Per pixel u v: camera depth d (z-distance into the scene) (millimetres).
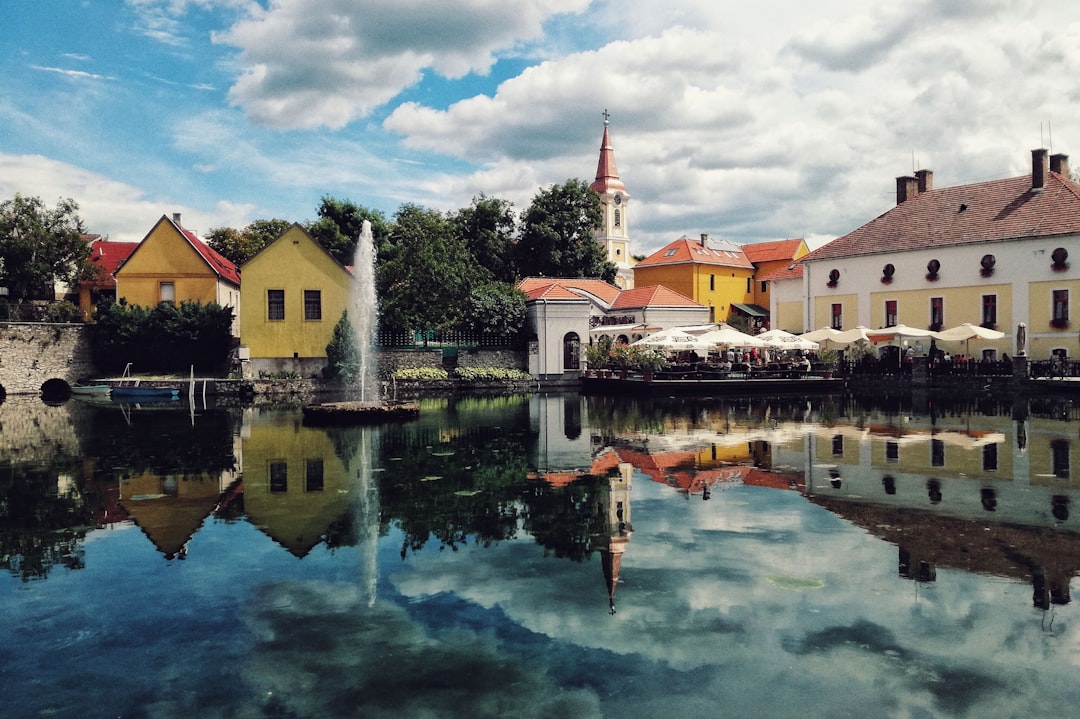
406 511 9508
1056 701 4609
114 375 37625
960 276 39625
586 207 66875
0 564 7465
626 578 6855
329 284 38562
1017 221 37969
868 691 4770
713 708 4590
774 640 5508
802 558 7387
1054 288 35875
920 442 15547
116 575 7082
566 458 13758
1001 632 5590
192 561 7492
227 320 37031
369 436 17438
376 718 4512
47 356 36812
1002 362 34062
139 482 11688
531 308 41031
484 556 7586
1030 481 11039
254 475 12188
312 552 7777
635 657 5273
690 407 25750
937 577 6777
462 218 64812
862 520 8812
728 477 11680
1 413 25609
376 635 5680
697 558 7438
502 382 38656
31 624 5926
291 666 5188
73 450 15492
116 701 4734
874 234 44969
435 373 37562
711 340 33031
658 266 69375
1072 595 6289
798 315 50344
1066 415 21594
